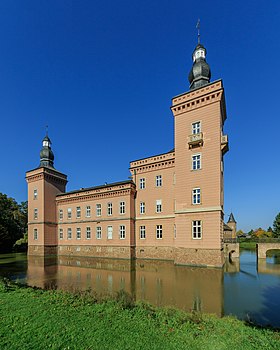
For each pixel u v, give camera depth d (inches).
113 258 1344.7
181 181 1082.1
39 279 762.8
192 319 309.6
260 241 1365.7
